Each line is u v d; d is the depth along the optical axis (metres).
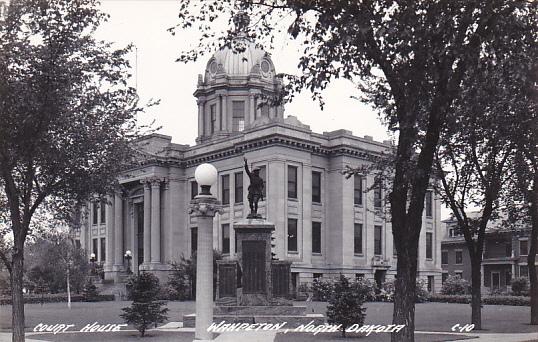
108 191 21.38
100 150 19.81
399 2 11.88
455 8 11.78
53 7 16.84
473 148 24.44
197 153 62.25
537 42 12.67
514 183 25.58
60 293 54.75
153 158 60.25
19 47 16.41
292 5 12.94
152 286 22.22
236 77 68.06
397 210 13.25
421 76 12.46
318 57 13.30
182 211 63.44
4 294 49.97
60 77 16.83
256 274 24.55
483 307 41.56
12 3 16.42
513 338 20.61
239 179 56.75
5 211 24.88
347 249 56.06
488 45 12.15
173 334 22.03
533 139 21.95
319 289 49.03
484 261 77.69
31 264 58.38
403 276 13.03
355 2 12.01
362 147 57.97
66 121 17.92
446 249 84.00
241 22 14.38
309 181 55.16
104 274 68.19
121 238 68.31
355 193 57.88
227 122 67.25
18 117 16.48
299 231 53.75
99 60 17.81
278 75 14.62
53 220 28.17
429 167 13.16
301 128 54.97
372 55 12.88
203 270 12.82
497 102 20.59
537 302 26.16
